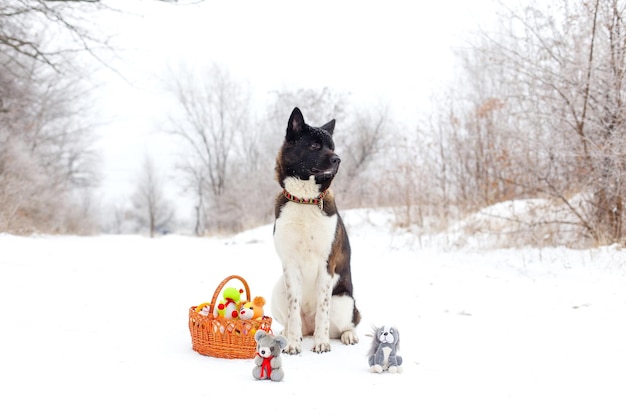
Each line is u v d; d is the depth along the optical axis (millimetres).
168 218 49594
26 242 11148
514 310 6141
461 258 9508
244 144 34125
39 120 23906
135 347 4215
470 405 3271
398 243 11500
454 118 14273
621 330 5164
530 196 11109
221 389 3375
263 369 3619
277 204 4910
